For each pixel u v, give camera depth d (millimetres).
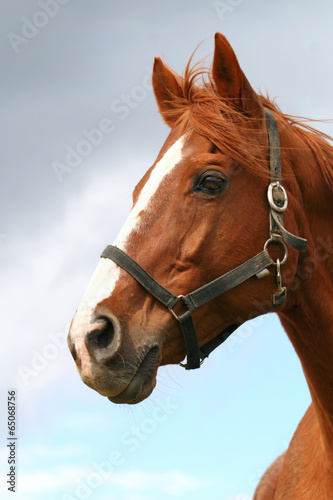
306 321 4316
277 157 4148
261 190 4090
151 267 3932
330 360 4289
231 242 3982
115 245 3986
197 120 4121
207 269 3967
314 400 4434
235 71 4109
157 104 4754
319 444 4516
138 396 3762
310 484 4484
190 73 4398
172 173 4059
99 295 3832
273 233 4043
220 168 3996
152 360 3844
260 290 4055
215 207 3984
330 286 4355
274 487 5270
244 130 4105
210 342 4230
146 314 3889
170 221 3982
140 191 4148
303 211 4262
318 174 4344
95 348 3703
